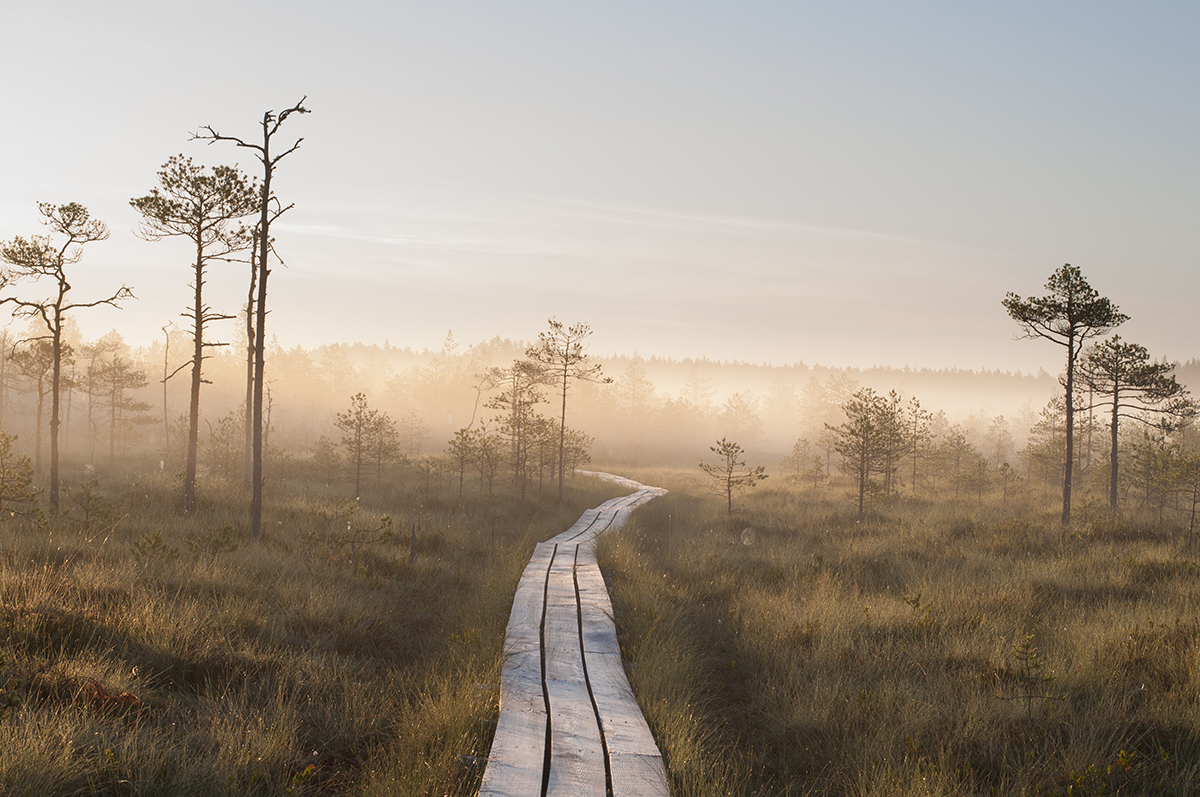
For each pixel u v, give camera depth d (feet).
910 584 38.55
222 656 22.71
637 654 28.50
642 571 45.68
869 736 19.94
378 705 21.47
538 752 18.31
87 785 14.08
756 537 62.80
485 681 23.36
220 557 36.76
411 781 15.62
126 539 41.14
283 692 21.11
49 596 24.41
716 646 30.83
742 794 16.79
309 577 35.14
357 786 16.17
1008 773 17.57
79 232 58.95
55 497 57.06
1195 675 21.93
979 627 29.19
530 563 48.57
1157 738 18.66
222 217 57.52
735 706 24.45
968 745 19.11
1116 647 25.35
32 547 33.96
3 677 17.98
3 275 58.49
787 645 28.94
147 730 16.85
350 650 27.25
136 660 21.36
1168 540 53.36
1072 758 17.63
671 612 33.91
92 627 22.80
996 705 21.07
